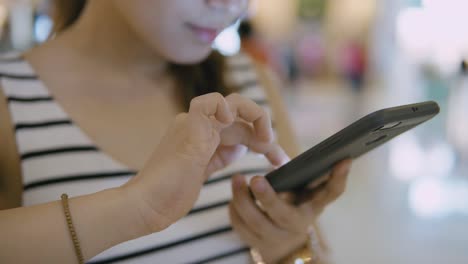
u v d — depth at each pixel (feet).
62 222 1.82
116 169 2.65
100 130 2.71
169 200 1.86
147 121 2.89
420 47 23.63
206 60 3.19
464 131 15.46
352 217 10.40
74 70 2.79
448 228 9.99
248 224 2.60
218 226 2.80
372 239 9.30
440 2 20.86
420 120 2.09
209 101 1.83
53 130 2.59
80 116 2.70
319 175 2.52
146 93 2.98
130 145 2.76
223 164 2.50
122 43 2.83
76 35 2.86
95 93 2.80
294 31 33.12
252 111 2.15
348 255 8.58
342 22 32.71
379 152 15.85
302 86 29.35
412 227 9.96
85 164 2.59
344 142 2.02
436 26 21.21
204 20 2.48
